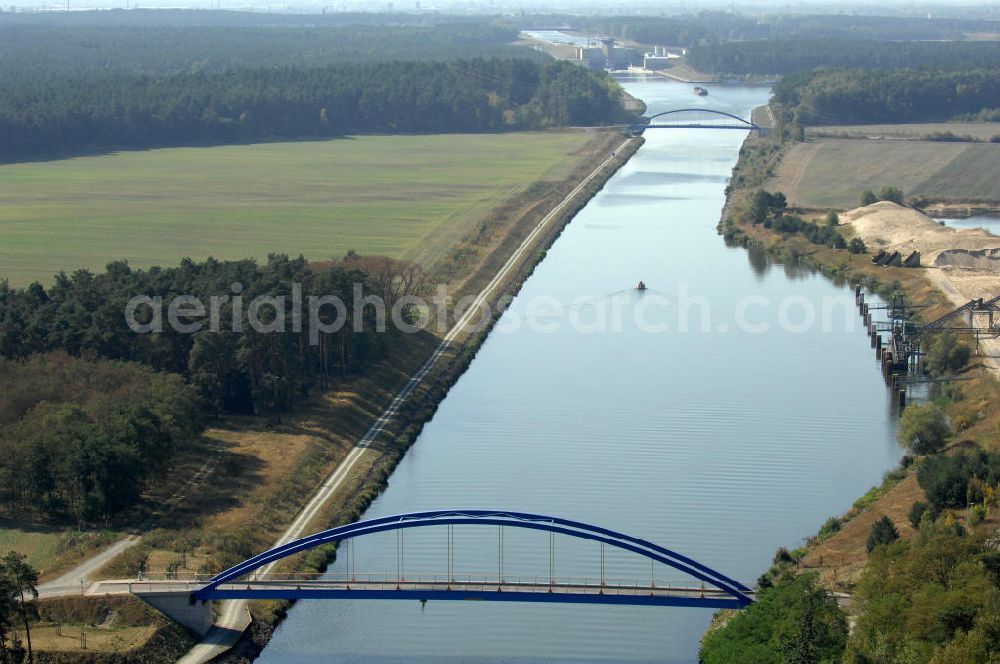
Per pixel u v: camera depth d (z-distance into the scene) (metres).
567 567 172.00
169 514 184.88
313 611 166.25
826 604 144.25
